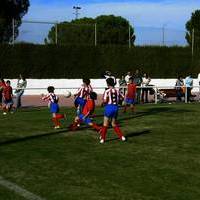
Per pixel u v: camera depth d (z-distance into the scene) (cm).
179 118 2019
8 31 3828
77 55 3862
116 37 5556
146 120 1944
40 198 830
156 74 4103
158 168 1054
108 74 2816
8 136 1501
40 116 2075
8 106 2269
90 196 845
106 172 1016
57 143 1374
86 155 1196
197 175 992
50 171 1023
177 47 4178
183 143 1377
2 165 1077
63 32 3988
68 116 2075
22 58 3700
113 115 1392
